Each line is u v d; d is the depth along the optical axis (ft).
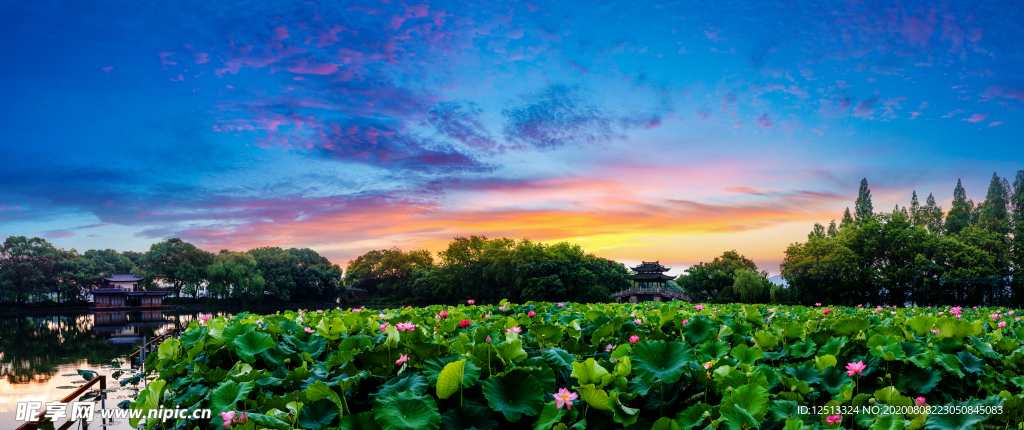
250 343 19.77
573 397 13.56
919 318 23.81
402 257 315.58
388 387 15.31
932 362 19.39
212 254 329.72
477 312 38.32
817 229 293.43
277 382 17.19
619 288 262.26
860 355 22.04
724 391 15.38
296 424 13.44
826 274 207.00
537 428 13.79
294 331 24.08
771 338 22.44
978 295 195.00
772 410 15.26
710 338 23.21
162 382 17.10
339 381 15.07
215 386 18.70
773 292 218.59
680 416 14.94
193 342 24.04
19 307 286.87
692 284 254.88
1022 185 227.40
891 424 14.02
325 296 320.09
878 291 206.59
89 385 35.45
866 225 212.23
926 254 203.82
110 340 137.08
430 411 12.87
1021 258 197.88
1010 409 14.48
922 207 265.95
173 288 337.72
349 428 12.82
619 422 14.42
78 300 315.17
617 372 16.43
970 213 241.14
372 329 24.56
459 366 13.82
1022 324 33.45
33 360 93.35
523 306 42.39
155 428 18.16
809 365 19.16
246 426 12.59
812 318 35.19
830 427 14.51
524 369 14.79
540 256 237.25
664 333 26.30
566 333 26.18
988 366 20.26
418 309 42.19
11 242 289.33
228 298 304.71
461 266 260.83
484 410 14.38
